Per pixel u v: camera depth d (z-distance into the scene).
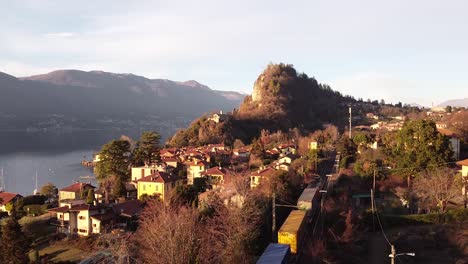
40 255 54.69
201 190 81.38
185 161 110.75
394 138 93.50
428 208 61.09
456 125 119.38
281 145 136.38
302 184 74.56
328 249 48.00
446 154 70.62
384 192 70.06
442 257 46.97
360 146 101.38
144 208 67.31
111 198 79.81
